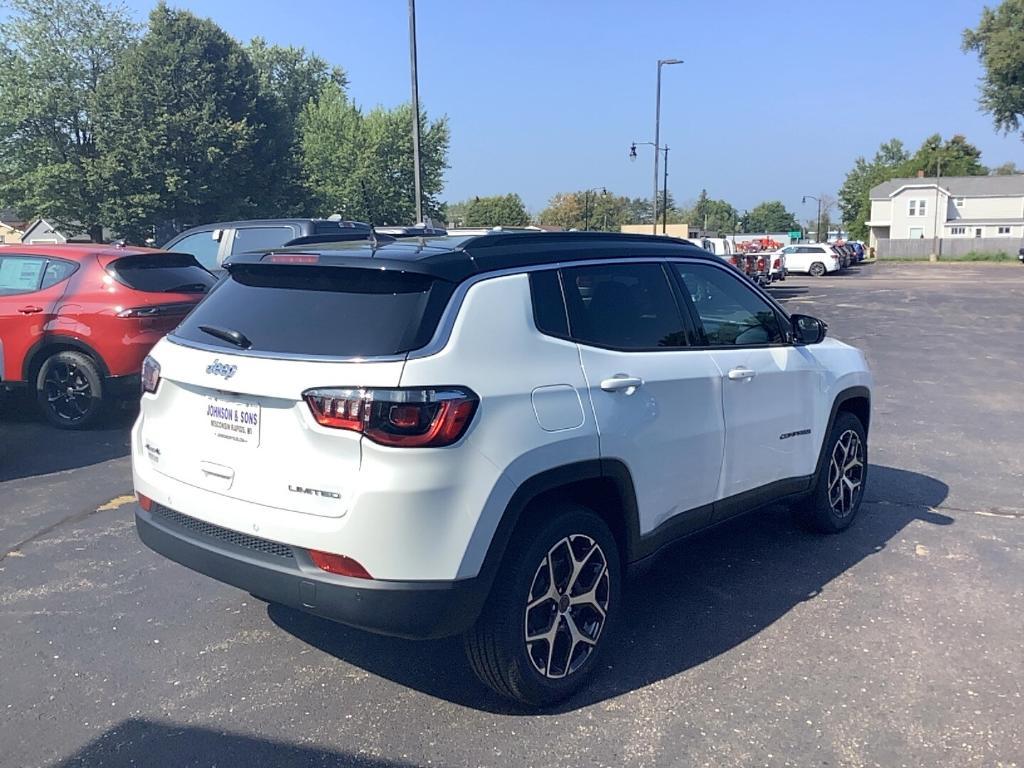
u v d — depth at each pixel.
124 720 3.41
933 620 4.37
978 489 6.74
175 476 3.62
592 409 3.55
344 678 3.76
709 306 4.52
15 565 4.98
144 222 36.62
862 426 5.80
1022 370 12.90
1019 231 84.50
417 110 19.16
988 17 50.59
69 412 8.32
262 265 3.64
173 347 3.72
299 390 3.13
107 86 37.00
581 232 4.10
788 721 3.44
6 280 8.50
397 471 3.00
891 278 43.12
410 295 3.25
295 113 61.38
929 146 112.19
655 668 3.86
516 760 3.16
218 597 4.58
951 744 3.29
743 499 4.60
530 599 3.37
